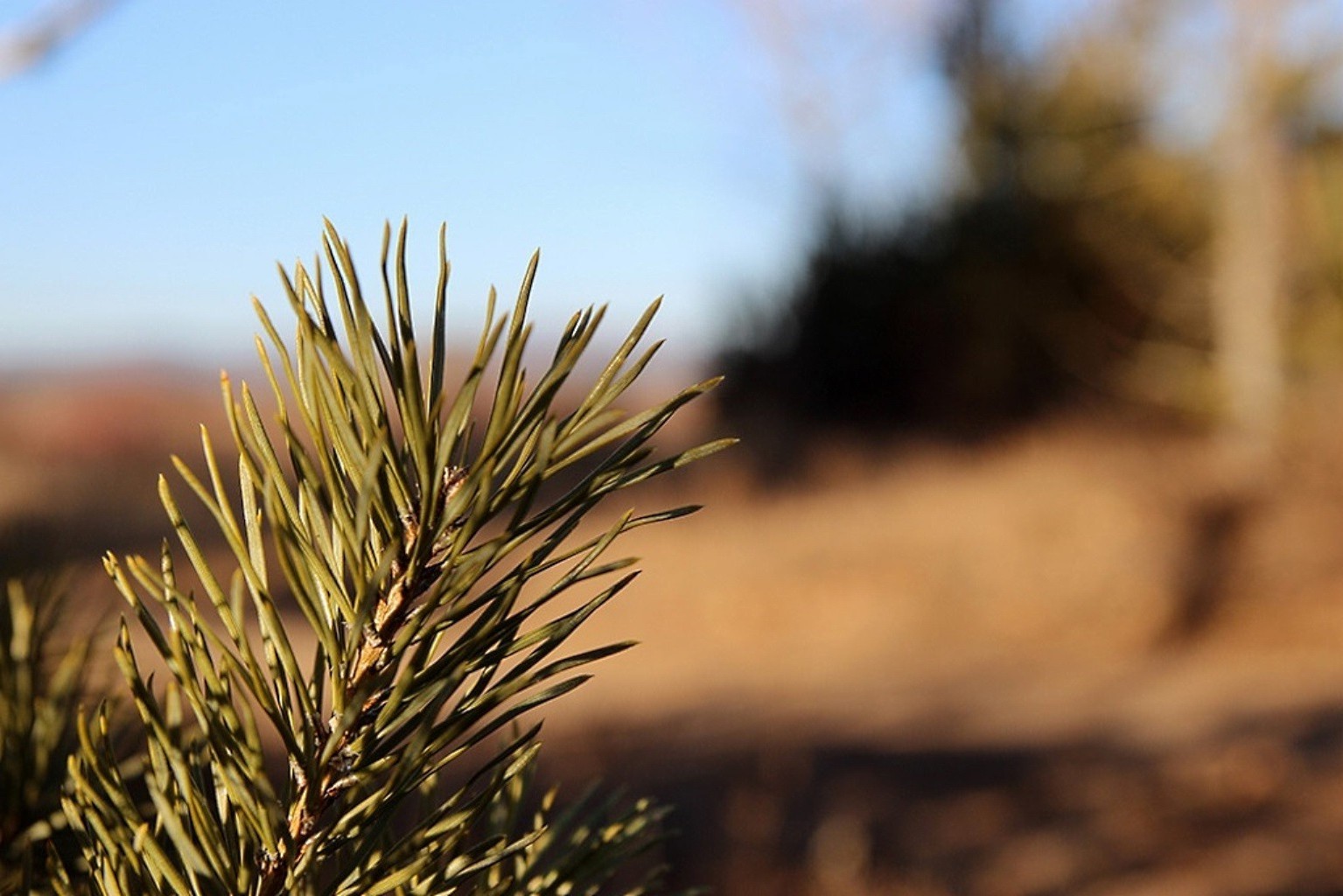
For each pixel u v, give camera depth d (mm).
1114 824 4621
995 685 7090
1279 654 7250
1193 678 7004
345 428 490
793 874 3939
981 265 14633
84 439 13742
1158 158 13688
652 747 5395
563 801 4418
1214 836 4480
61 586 849
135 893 549
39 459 12305
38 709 733
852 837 4211
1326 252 10578
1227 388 11961
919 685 7156
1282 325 11203
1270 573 8086
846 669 7621
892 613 8523
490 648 545
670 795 4633
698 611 8836
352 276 469
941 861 4230
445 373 500
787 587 8930
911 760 5395
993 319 14500
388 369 483
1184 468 10391
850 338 15734
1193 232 13242
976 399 14742
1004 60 15039
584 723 5828
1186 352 13102
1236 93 11469
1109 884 4090
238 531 485
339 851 565
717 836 4199
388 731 512
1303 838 4398
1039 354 14484
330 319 478
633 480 498
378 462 428
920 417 15234
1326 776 5043
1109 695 6723
